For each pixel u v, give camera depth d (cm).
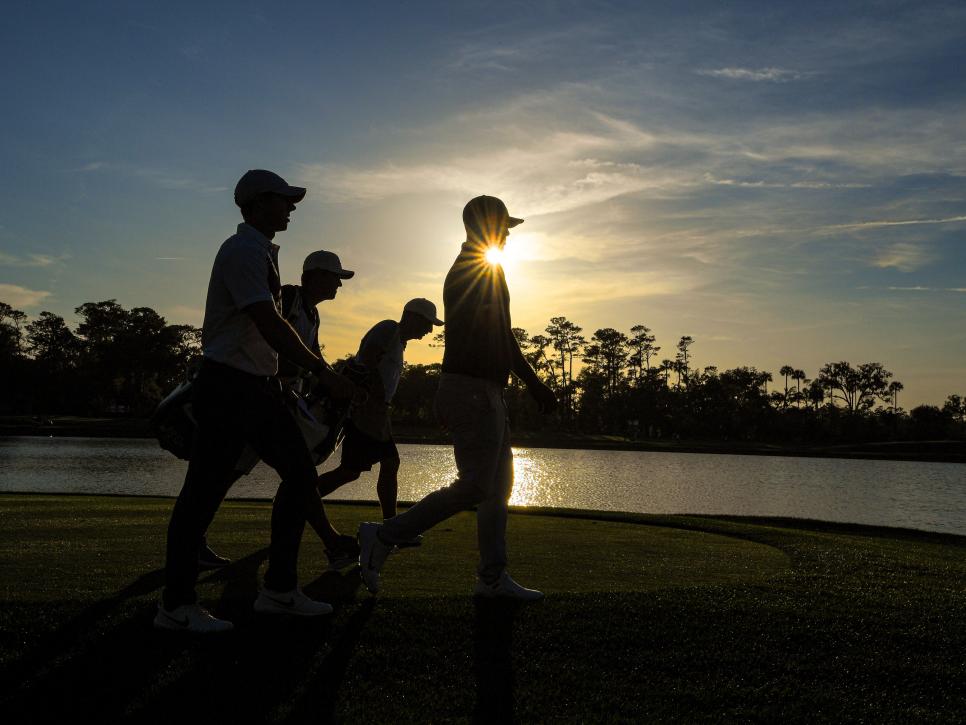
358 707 258
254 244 322
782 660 308
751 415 10250
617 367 10994
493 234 363
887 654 319
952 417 10650
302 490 325
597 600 357
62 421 7750
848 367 11662
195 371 412
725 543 608
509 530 650
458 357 358
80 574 380
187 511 308
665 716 264
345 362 518
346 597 350
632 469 3788
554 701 269
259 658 287
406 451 4875
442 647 303
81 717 248
